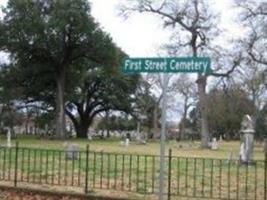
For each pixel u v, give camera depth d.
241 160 22.89
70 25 69.31
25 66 73.38
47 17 68.88
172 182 16.31
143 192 13.58
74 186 14.42
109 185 14.87
